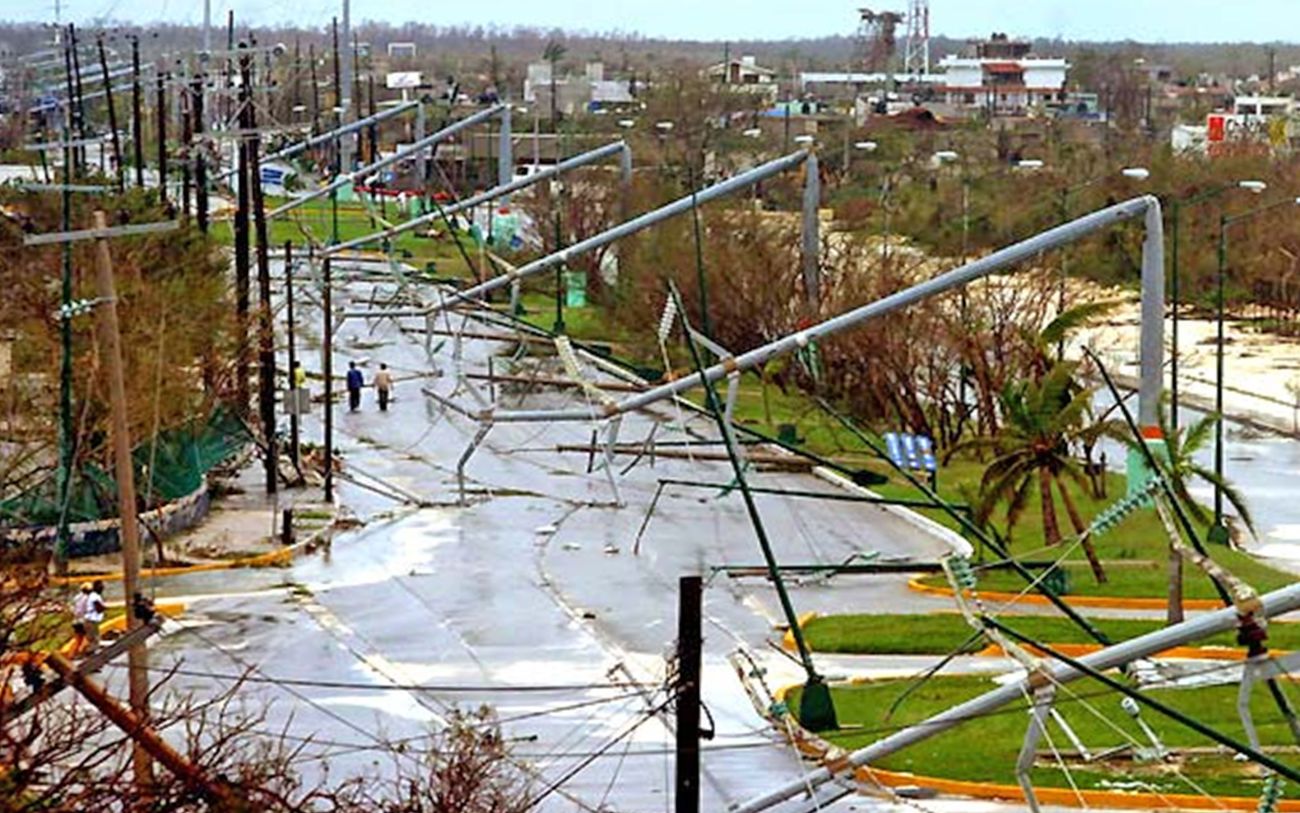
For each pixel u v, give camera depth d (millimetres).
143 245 66625
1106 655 26594
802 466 70000
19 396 57250
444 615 50438
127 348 57750
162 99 123875
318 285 91750
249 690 42719
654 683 41094
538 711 41438
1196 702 41188
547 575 55156
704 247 84062
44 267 64188
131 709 27297
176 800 24578
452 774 39000
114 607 49531
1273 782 27766
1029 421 54812
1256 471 72625
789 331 78500
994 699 27688
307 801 27078
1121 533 58906
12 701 27438
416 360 93938
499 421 67750
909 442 63594
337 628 49062
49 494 54750
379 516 63344
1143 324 50688
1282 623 49125
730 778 37094
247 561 55875
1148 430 50969
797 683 43875
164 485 59188
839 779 30656
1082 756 35938
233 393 67562
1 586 33625
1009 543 55688
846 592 53781
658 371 83688
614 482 63688
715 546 58750
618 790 36438
